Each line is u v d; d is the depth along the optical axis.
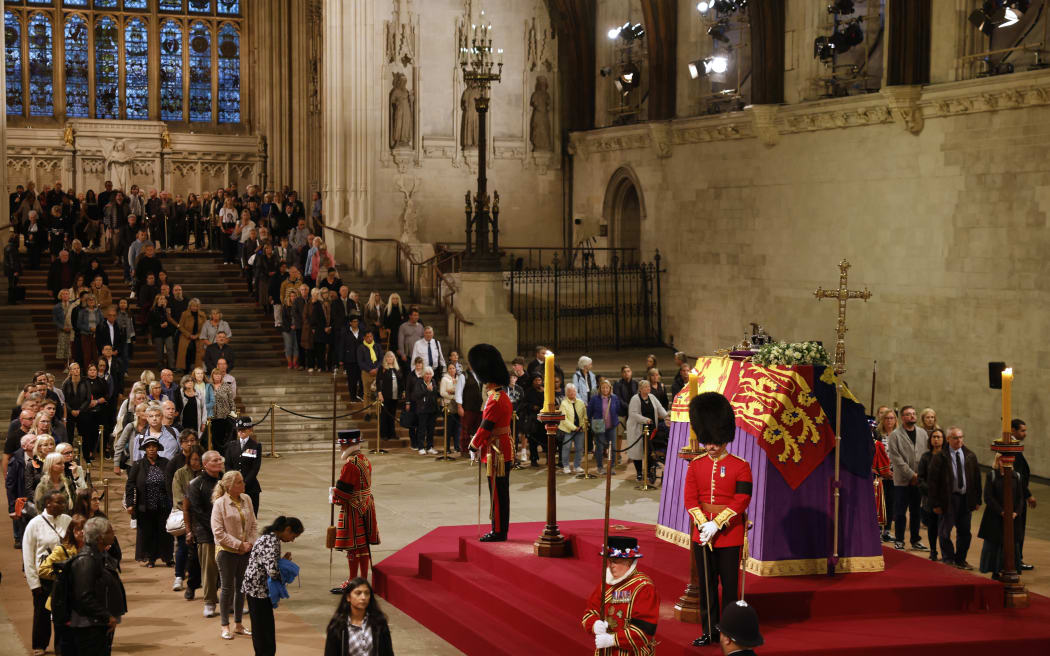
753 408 10.80
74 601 9.67
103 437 19.55
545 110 33.94
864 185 23.64
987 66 21.08
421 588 12.70
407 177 32.12
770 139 26.09
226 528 11.54
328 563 14.41
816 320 25.03
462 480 19.30
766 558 10.58
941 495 13.71
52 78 39.00
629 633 8.32
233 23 40.78
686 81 29.55
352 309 24.84
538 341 30.30
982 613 10.67
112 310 22.73
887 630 9.98
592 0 33.53
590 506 17.02
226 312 27.27
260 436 22.23
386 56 31.78
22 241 33.16
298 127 39.72
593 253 33.06
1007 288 20.45
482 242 26.62
